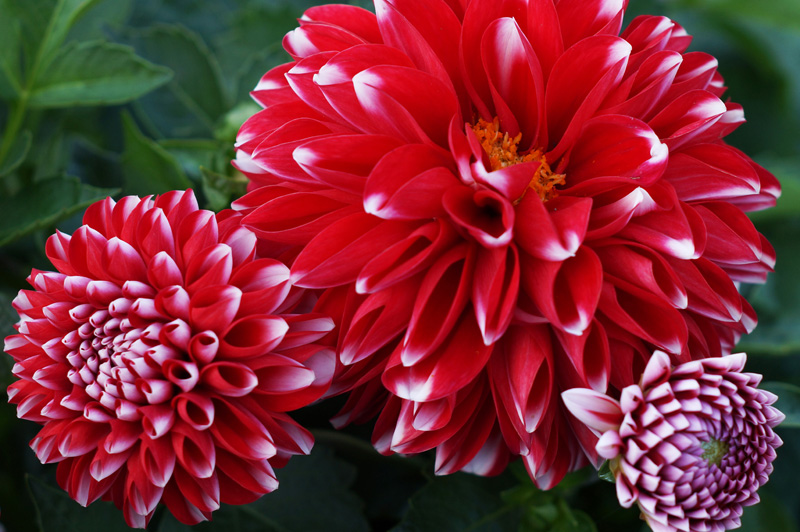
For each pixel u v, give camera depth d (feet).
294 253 1.34
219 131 1.53
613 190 1.31
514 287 1.26
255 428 1.28
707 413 1.27
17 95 1.56
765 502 1.55
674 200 1.28
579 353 1.27
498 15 1.34
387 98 1.29
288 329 1.29
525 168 1.26
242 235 1.32
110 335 1.29
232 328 1.30
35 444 1.32
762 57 1.89
